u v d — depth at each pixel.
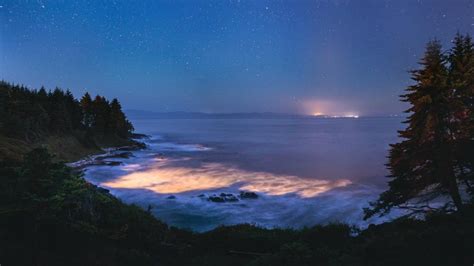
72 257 9.41
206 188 38.50
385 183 41.56
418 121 17.62
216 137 142.50
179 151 84.31
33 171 9.49
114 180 43.12
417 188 18.06
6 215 9.48
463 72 16.80
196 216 27.58
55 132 65.00
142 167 55.38
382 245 10.01
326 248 12.19
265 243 14.67
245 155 75.81
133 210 16.23
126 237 12.62
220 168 54.88
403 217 17.17
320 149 89.88
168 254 12.86
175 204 31.11
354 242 14.24
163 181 42.75
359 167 56.34
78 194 11.59
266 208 30.00
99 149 73.81
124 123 100.38
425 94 17.03
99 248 10.66
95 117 88.06
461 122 16.56
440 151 16.78
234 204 31.14
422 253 8.98
